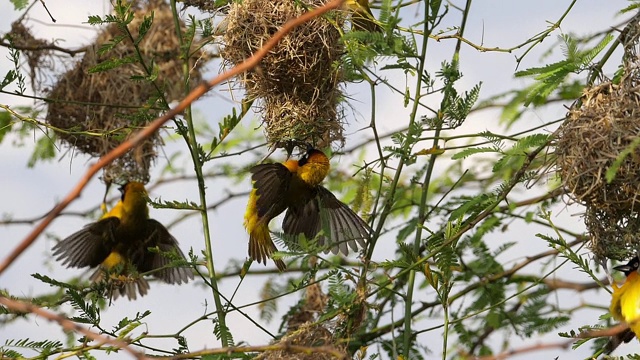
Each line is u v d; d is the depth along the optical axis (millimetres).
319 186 10961
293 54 10703
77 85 14812
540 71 9422
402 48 9422
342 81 11102
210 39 11102
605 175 8773
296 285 9727
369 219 10883
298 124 10883
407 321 9719
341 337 9680
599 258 9828
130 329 8273
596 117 9484
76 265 12969
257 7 10875
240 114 10938
